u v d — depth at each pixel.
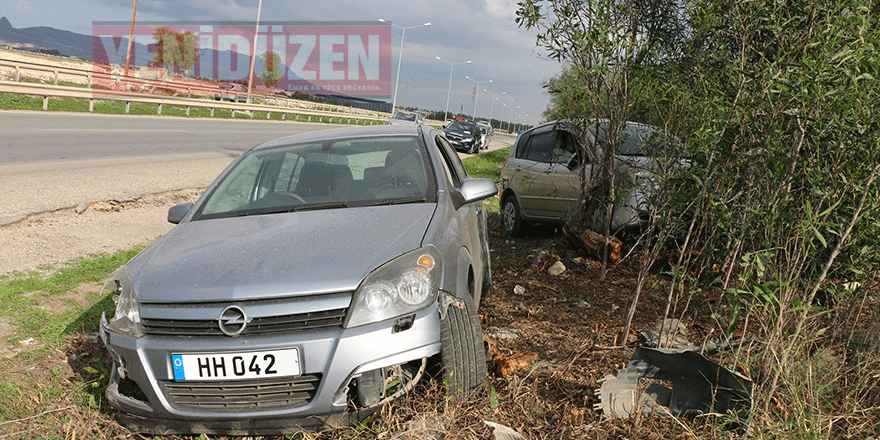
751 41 3.85
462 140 30.34
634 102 5.83
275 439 3.10
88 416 3.35
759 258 2.93
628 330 4.06
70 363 4.05
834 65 2.83
